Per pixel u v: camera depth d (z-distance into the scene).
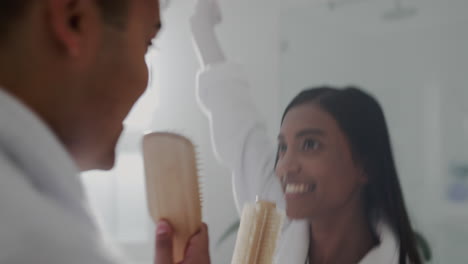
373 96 0.79
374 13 0.79
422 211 0.75
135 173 1.18
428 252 0.74
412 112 0.76
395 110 0.77
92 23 0.20
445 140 0.73
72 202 0.17
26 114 0.17
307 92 0.85
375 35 0.79
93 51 0.20
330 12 0.83
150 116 1.10
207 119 0.98
